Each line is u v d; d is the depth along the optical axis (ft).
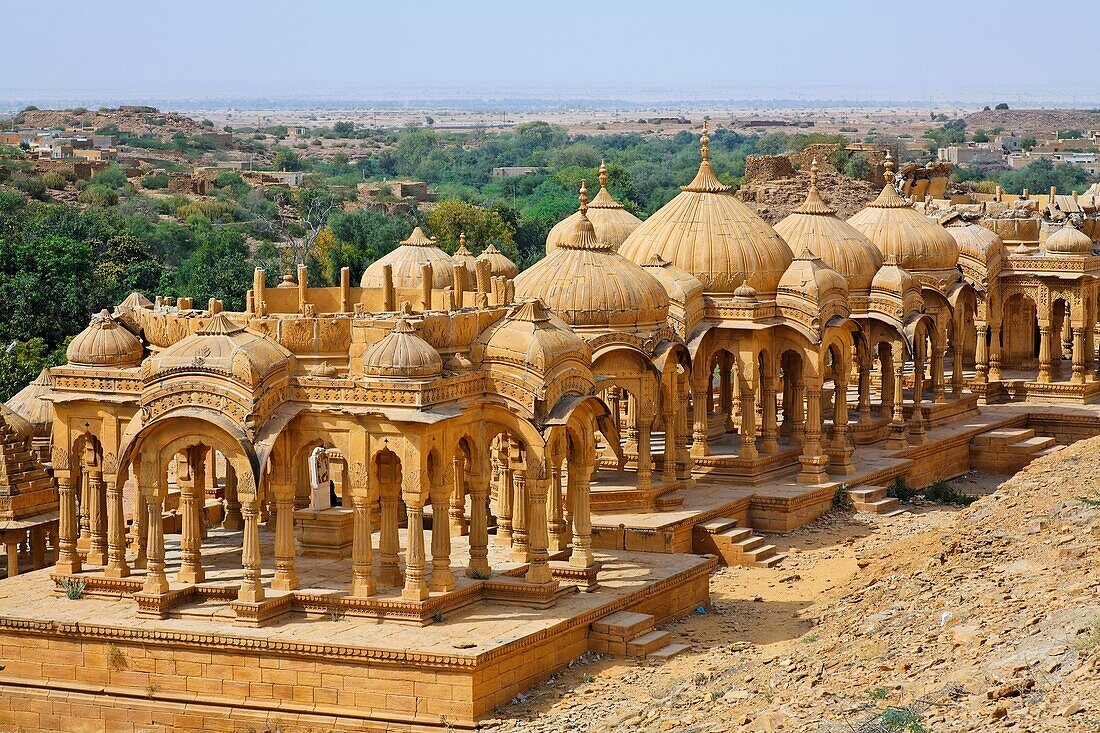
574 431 105.40
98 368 105.81
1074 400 183.21
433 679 91.86
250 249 367.25
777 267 147.74
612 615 103.60
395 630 96.37
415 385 96.43
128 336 108.47
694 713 84.28
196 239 353.31
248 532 97.76
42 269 252.01
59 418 106.63
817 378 144.15
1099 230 221.46
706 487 141.49
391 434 97.25
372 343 103.55
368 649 92.68
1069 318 197.77
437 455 98.63
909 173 369.91
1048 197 260.01
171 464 134.41
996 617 84.69
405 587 97.86
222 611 99.04
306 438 99.60
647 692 92.32
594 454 106.42
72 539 107.34
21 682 100.17
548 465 101.50
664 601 109.60
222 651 96.02
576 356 105.29
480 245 358.23
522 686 95.09
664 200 520.83
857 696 77.97
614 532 125.80
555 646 98.22
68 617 99.96
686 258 146.30
